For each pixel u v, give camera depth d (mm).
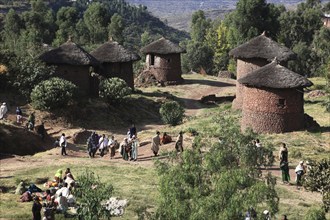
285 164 35812
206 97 77125
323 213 19016
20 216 28734
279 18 145625
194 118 62688
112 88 65312
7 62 61562
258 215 17609
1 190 34344
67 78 66125
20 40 115375
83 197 24062
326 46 130375
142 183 35469
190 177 18297
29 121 50906
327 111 63875
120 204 29844
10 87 60406
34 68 61219
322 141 46469
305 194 33906
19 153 46688
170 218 17781
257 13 117188
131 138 44062
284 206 30938
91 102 63156
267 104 49000
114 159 43875
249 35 116500
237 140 22891
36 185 35562
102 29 138125
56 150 47469
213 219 17156
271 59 63688
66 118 57281
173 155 20156
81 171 38688
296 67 126250
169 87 85125
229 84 91125
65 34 134750
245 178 17594
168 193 17969
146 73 87438
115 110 64188
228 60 139375
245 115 50719
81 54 66688
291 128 49094
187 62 134625
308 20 147750
